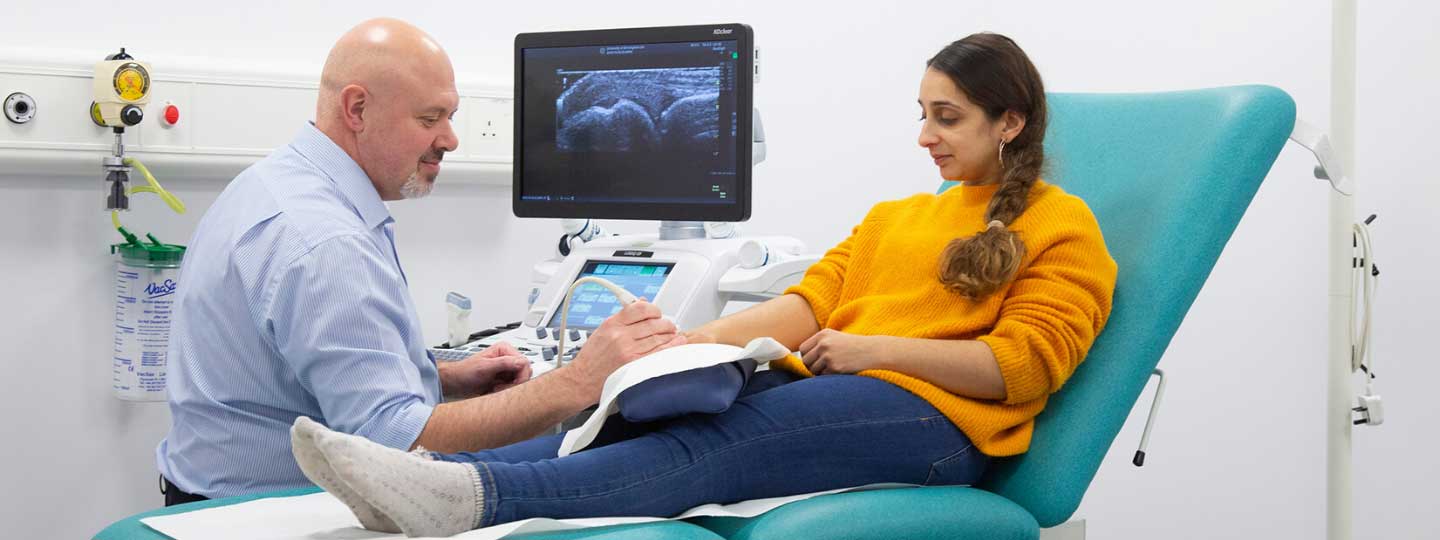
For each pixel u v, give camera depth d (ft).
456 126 8.36
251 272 5.04
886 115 10.33
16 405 7.43
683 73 6.86
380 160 5.53
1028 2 10.32
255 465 5.21
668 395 4.45
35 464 7.52
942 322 5.29
